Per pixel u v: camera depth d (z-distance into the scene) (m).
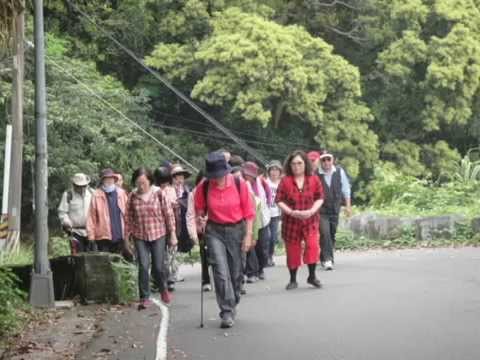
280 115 39.41
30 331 11.48
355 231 24.61
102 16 40.12
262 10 39.47
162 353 9.63
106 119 32.34
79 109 31.36
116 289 13.78
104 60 40.50
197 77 39.66
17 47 20.17
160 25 39.66
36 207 13.72
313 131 40.34
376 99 41.81
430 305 12.02
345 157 38.31
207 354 9.55
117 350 9.98
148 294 13.13
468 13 40.12
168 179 15.59
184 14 39.28
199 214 11.34
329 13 41.56
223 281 11.09
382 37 40.69
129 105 35.66
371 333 10.26
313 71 37.31
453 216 23.50
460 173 30.70
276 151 40.47
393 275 15.62
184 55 38.41
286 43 36.78
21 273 14.33
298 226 14.34
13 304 12.54
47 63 32.41
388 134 41.53
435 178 41.06
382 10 40.66
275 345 9.86
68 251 21.67
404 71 39.47
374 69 42.03
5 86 27.17
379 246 23.41
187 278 18.05
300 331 10.57
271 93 36.88
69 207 15.67
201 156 39.44
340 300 12.81
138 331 11.11
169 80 40.12
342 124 38.19
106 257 13.84
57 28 38.31
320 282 14.89
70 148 30.53
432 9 40.16
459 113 40.31
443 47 39.44
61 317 12.56
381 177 29.33
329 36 42.34
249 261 15.81
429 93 40.16
